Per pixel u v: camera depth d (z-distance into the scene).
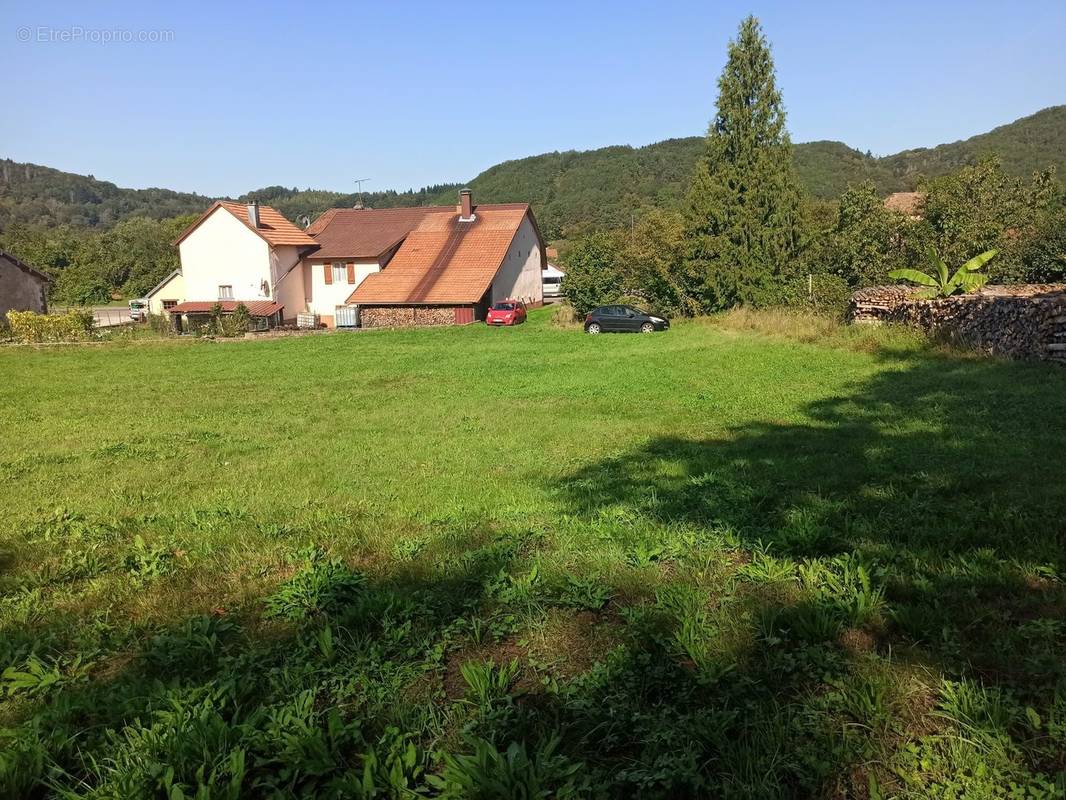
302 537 5.61
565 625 3.75
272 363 23.77
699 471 7.35
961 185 30.86
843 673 3.06
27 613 4.29
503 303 38.81
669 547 4.77
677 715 2.85
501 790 2.37
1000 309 16.06
